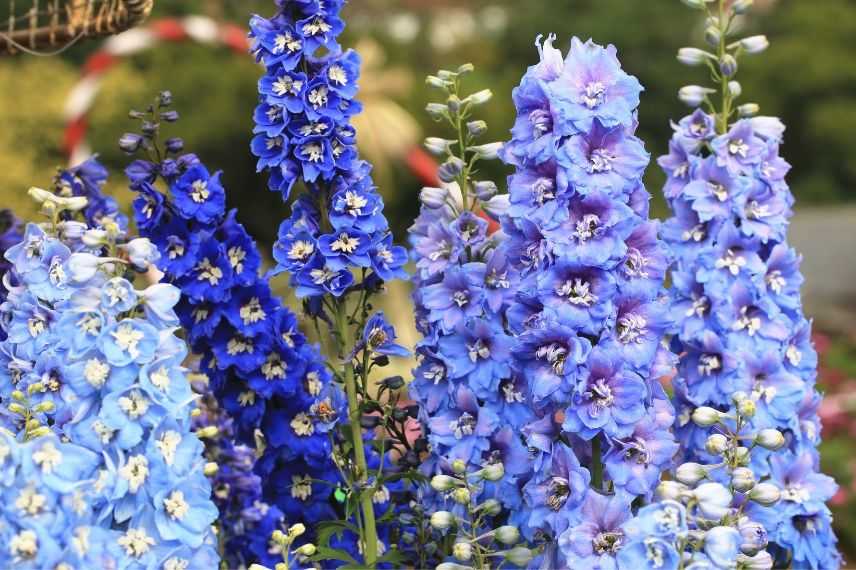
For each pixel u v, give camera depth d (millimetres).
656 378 3137
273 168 3574
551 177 3062
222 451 4160
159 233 3631
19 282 3668
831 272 18891
